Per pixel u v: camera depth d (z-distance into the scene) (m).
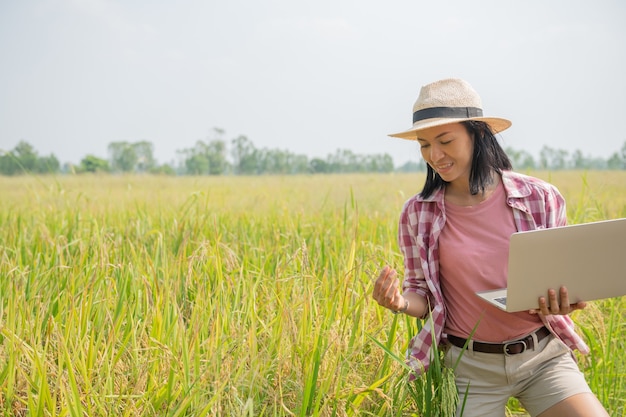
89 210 8.12
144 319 3.72
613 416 3.51
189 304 4.12
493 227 2.86
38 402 2.80
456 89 2.79
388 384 3.31
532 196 2.85
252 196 10.84
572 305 2.73
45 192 9.48
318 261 4.96
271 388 3.10
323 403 3.05
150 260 4.58
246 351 3.30
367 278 4.34
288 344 3.28
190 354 3.15
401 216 3.10
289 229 6.52
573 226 2.54
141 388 3.09
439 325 2.93
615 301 4.85
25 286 4.27
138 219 6.75
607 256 2.65
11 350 3.12
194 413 2.88
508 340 2.81
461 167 2.83
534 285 2.59
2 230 6.61
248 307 3.71
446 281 2.96
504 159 2.91
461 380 2.92
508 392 2.85
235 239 5.90
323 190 13.29
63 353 3.08
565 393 2.72
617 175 9.77
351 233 5.70
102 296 4.05
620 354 4.11
